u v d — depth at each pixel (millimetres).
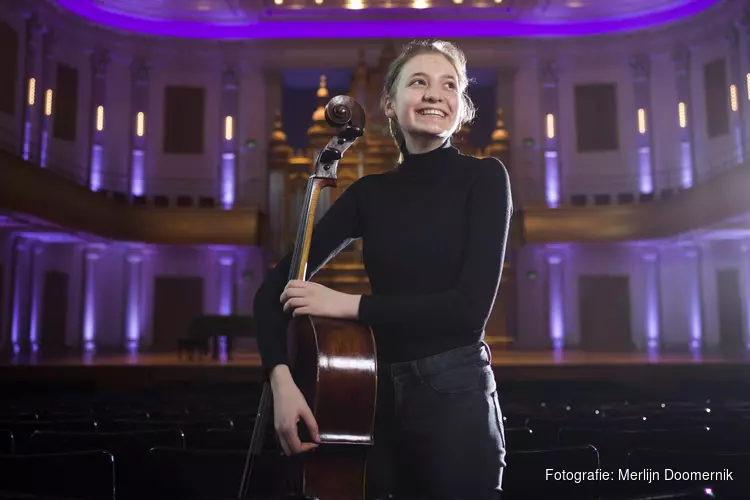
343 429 1500
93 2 17594
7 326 15703
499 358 14508
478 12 18484
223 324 13898
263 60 19172
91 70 18234
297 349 1613
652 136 18625
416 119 1675
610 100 19094
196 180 18875
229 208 18297
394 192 1706
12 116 15797
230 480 2318
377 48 18984
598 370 11359
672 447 3098
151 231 17609
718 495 2199
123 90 18703
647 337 18469
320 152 1765
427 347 1555
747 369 11250
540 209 18031
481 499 1495
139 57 18875
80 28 17906
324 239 1750
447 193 1649
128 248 18594
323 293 1556
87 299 18062
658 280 18578
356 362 1513
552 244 18422
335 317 1553
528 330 18688
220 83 19219
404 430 1538
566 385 11391
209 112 19141
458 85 1727
